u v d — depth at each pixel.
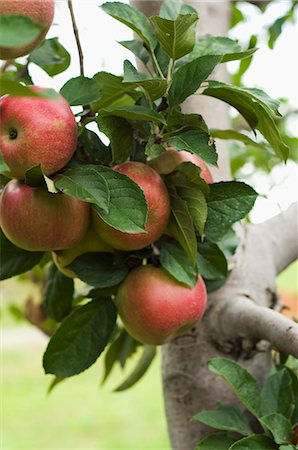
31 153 0.91
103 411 4.89
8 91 0.73
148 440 4.30
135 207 0.92
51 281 1.29
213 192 1.04
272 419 1.00
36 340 7.54
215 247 1.11
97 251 1.08
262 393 1.07
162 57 1.08
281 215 1.42
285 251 1.38
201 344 1.25
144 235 1.00
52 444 4.26
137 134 1.04
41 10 0.92
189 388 1.26
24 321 2.27
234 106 1.04
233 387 1.05
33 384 5.60
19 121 0.91
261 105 0.99
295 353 1.03
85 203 0.99
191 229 1.00
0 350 6.99
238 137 1.22
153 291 1.05
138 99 1.06
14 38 0.70
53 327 1.85
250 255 1.30
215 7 1.52
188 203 1.01
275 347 1.11
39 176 0.93
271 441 1.01
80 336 1.10
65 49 1.27
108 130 0.97
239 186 1.04
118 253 1.07
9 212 0.97
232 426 1.07
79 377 5.86
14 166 0.93
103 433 4.43
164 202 1.00
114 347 1.41
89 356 1.10
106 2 1.04
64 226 0.97
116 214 0.91
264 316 1.11
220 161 1.39
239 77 1.89
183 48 1.00
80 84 1.04
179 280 1.04
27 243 0.99
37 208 0.96
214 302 1.24
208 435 1.18
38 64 1.22
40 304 1.83
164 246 1.07
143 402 5.07
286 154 1.03
